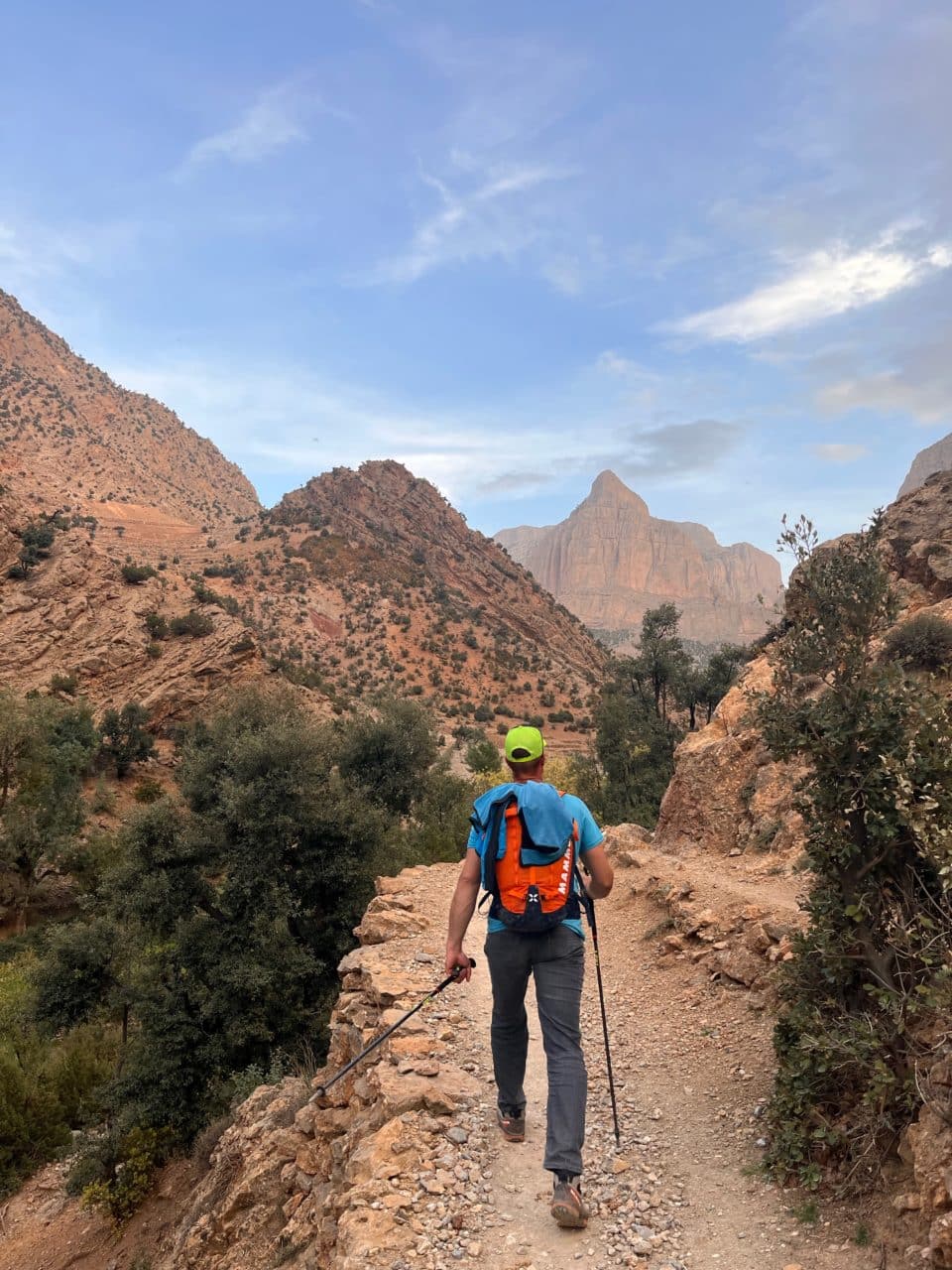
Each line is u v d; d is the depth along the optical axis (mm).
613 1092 4410
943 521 20250
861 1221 3533
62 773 49469
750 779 14391
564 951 4148
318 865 21750
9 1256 16812
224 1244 8133
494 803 4273
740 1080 5289
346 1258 3816
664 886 10750
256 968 18859
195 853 20812
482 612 179250
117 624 72688
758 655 17312
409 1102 5270
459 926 4270
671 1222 3885
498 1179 4398
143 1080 18141
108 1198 16281
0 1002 26812
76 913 43594
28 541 75375
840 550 4797
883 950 4238
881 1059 3830
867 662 4598
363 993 8086
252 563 171625
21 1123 20219
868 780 4164
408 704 34594
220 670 72625
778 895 9656
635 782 38062
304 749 22422
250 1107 11117
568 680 149625
